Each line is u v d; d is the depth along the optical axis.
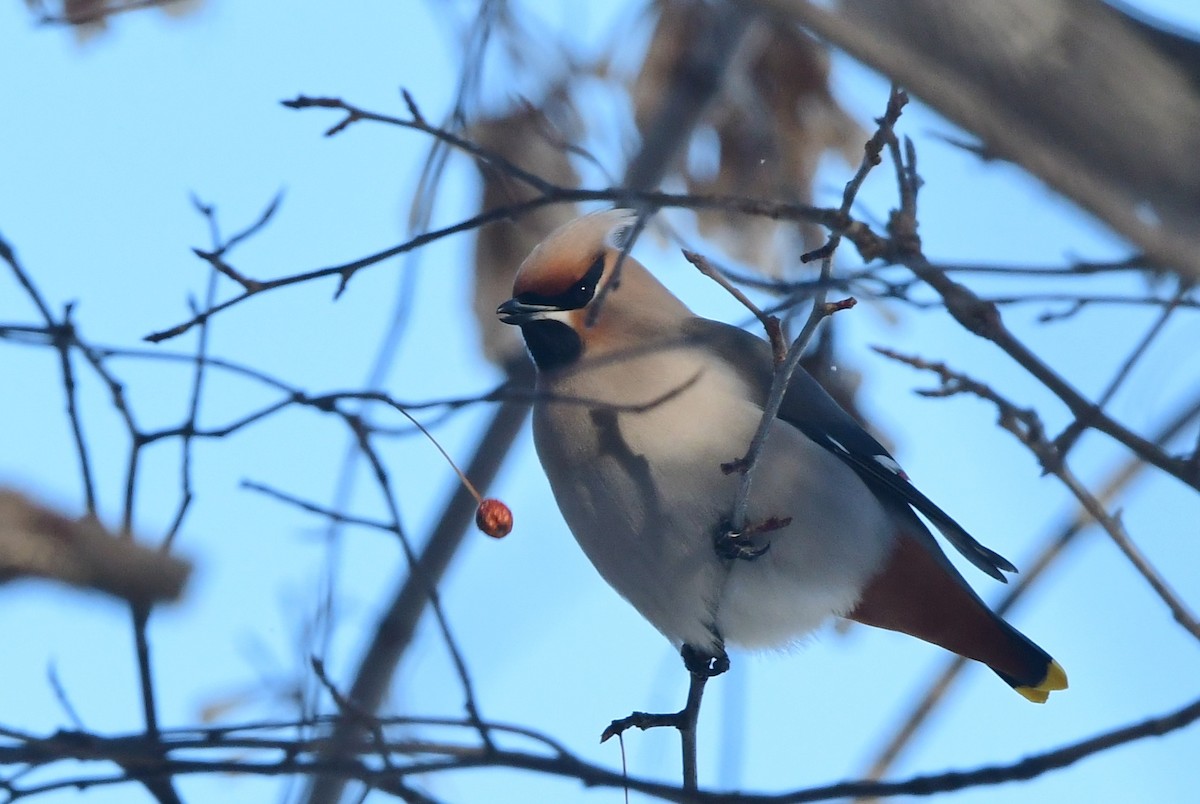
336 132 6.42
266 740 5.84
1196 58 4.14
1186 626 6.25
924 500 9.02
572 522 8.87
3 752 5.72
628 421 8.51
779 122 9.66
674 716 7.78
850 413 9.48
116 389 6.52
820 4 4.20
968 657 9.33
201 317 6.48
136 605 6.02
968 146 5.23
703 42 9.41
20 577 5.76
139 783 6.66
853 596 9.03
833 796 5.37
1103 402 6.39
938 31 4.14
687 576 8.60
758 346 9.06
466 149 6.23
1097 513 6.52
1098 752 5.25
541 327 8.87
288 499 6.89
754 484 8.55
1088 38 4.11
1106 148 4.15
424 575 6.51
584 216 9.16
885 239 5.96
